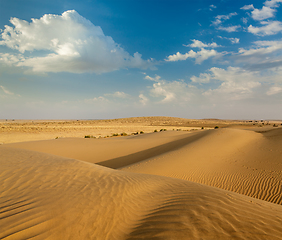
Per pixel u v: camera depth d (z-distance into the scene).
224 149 14.80
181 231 3.20
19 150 9.55
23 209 3.54
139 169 11.12
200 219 3.61
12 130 43.69
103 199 4.29
